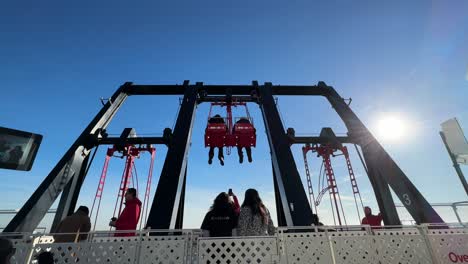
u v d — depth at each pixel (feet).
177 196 19.08
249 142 27.63
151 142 25.77
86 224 15.24
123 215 16.15
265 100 30.19
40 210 18.78
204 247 11.32
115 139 25.76
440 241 12.58
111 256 11.30
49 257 10.74
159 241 11.63
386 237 12.48
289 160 22.33
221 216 12.73
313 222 17.81
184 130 24.85
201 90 32.40
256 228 11.94
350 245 12.19
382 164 24.30
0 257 6.39
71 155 22.70
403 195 21.77
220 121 28.35
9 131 17.30
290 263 11.48
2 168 16.62
